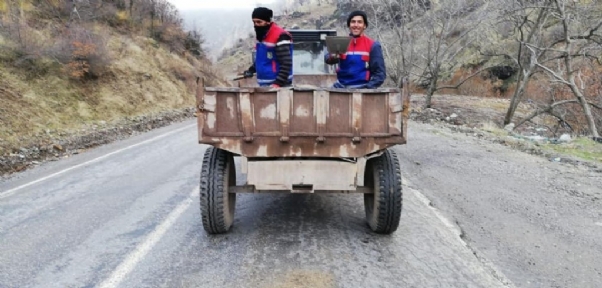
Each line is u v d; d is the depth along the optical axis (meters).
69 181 7.92
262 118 4.38
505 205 6.08
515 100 19.55
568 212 5.76
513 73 35.28
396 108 4.34
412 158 9.55
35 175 8.60
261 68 5.14
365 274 3.96
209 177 4.66
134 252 4.50
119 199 6.58
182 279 3.89
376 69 5.19
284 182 4.48
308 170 4.46
